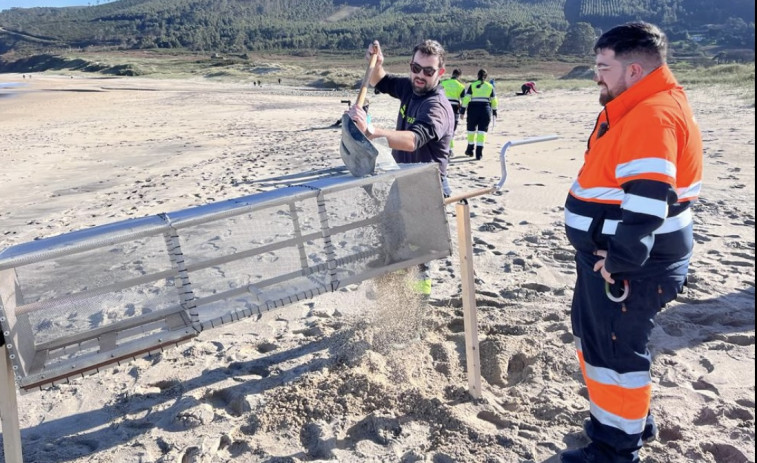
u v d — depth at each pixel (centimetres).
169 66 13338
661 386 351
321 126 1947
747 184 801
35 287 270
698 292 467
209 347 430
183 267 276
